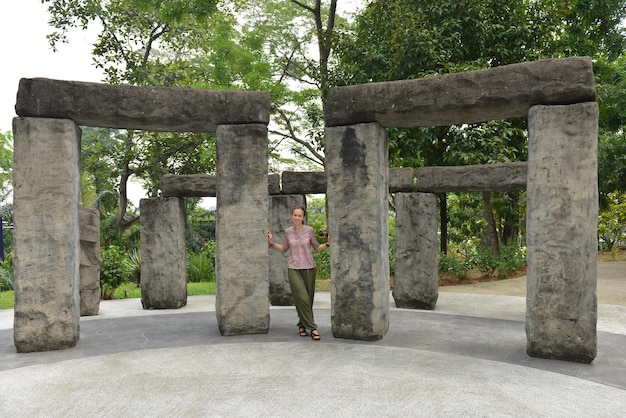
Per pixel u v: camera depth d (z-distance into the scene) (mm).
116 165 20500
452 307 8719
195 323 7141
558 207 4855
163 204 9242
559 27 14719
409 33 12516
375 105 5668
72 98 5645
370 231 5754
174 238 9164
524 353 5191
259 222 6234
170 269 9117
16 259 5426
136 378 4324
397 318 7414
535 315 4988
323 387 4020
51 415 3477
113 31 19719
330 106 5883
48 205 5531
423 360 4859
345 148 5844
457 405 3619
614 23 15211
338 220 5891
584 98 4793
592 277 4746
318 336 5820
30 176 5484
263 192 6254
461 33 13078
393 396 3805
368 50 13984
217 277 6234
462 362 4793
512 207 17688
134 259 13273
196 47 21781
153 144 20281
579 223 4781
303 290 5902
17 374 4492
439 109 5375
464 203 18250
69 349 5523
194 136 19594
